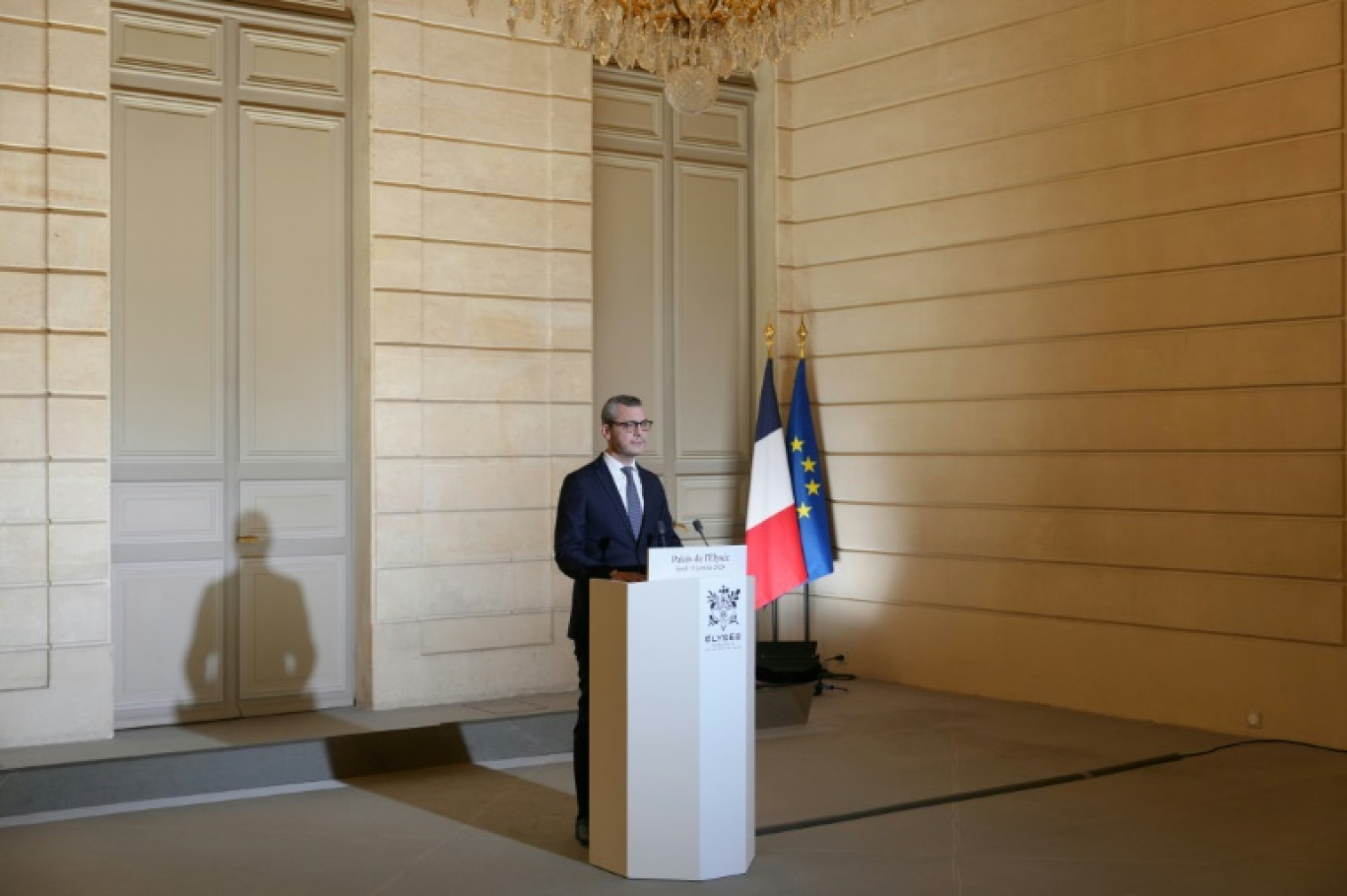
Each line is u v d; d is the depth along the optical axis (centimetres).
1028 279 738
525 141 743
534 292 745
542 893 426
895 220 801
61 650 616
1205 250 666
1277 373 640
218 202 681
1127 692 693
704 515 838
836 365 834
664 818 437
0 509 604
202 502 677
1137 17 691
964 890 425
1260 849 466
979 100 760
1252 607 647
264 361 693
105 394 626
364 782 579
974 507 762
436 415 714
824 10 560
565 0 550
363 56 704
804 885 431
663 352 823
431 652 713
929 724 681
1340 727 618
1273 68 641
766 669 747
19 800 527
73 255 619
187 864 460
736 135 854
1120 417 698
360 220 706
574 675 756
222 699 679
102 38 627
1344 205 618
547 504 748
